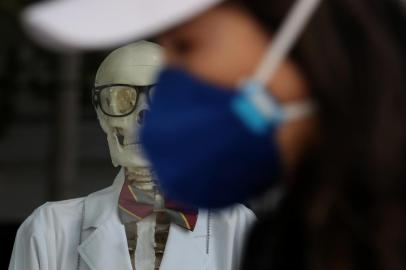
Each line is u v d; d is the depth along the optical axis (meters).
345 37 1.64
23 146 12.63
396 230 1.61
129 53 4.01
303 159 1.69
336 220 1.65
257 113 1.67
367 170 1.61
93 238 4.01
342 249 1.65
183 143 1.72
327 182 1.64
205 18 1.70
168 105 1.73
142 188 4.03
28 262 4.06
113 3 1.65
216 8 1.69
